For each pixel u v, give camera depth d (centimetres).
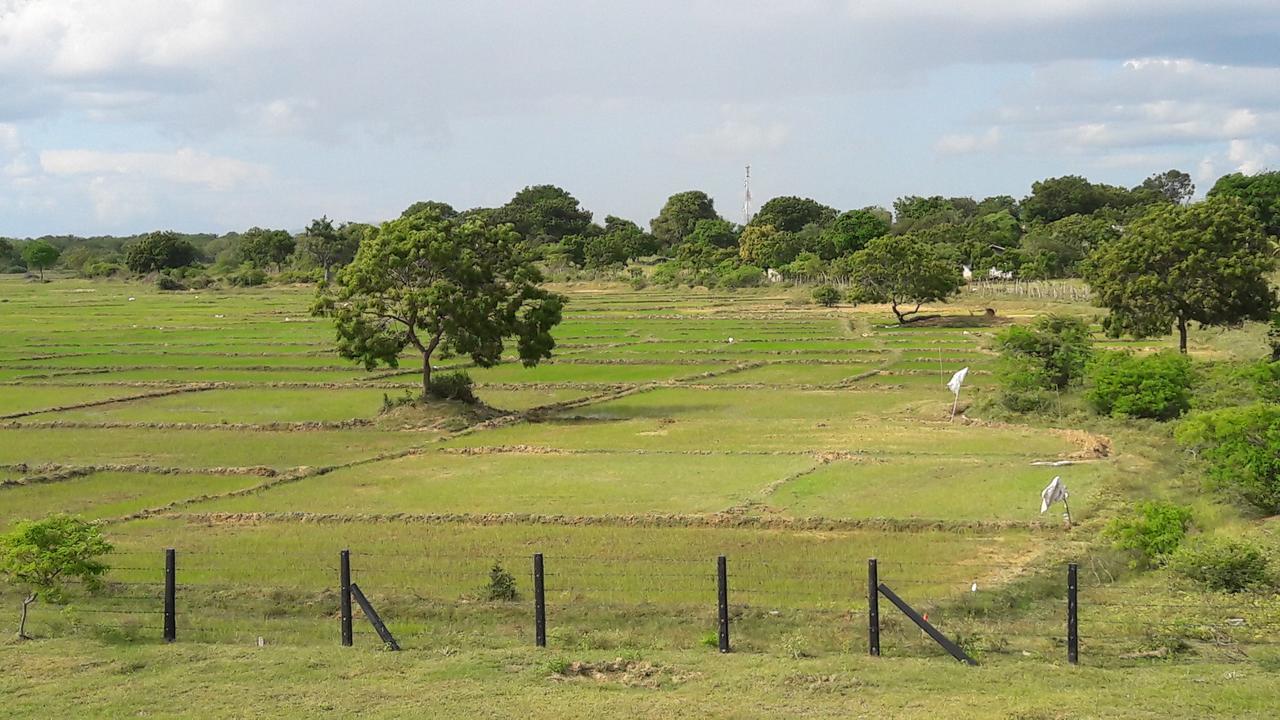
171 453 4325
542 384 6266
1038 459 3953
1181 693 1576
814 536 3002
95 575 2314
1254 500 2997
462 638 1966
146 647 1873
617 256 18912
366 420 4991
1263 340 6769
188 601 2364
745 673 1712
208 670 1725
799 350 7781
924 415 5112
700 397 5841
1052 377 5209
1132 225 6353
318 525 3184
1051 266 13662
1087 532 2945
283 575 2623
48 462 4134
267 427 4875
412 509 3344
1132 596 2320
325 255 18325
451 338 5197
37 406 5528
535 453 4238
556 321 5456
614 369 6994
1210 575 2316
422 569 2675
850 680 1666
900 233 19388
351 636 1922
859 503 3328
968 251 14438
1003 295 11906
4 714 1530
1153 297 6050
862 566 2680
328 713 1527
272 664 1753
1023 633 2027
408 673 1709
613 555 2809
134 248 19425
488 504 3400
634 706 1550
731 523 3133
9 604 2275
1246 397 4347
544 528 3117
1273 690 1573
